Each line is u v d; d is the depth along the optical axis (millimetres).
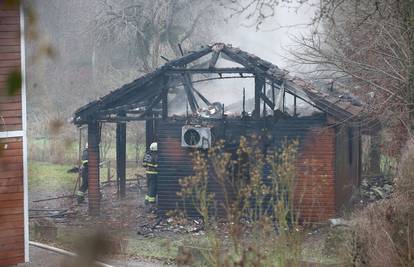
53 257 17547
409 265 10891
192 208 24094
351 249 12070
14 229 16531
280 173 9578
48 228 20500
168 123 24906
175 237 21641
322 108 22922
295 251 8438
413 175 12414
